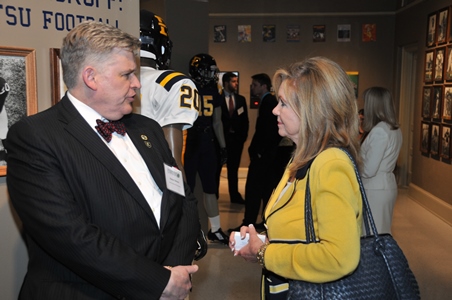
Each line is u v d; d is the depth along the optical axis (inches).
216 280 135.3
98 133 52.2
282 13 297.4
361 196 48.9
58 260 48.4
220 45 303.9
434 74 214.8
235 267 145.9
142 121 62.2
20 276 60.9
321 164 48.1
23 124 49.0
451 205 195.3
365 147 112.3
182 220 61.1
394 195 115.3
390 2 287.1
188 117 82.1
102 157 50.3
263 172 179.9
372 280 47.4
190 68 156.9
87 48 49.6
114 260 47.1
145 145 58.1
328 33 297.1
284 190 55.2
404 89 270.8
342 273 45.4
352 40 295.4
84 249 46.5
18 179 47.8
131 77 52.8
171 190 57.1
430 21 221.0
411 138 266.2
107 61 50.0
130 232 50.7
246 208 183.2
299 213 50.0
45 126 48.9
